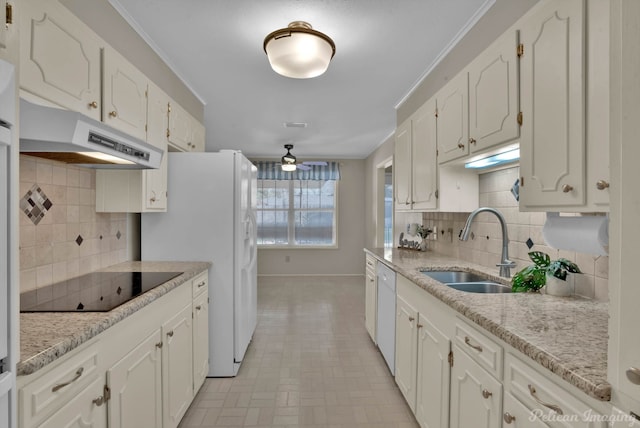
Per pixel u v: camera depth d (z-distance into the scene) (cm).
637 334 57
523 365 96
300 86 278
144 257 236
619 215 60
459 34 197
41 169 160
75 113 107
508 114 136
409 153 262
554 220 132
